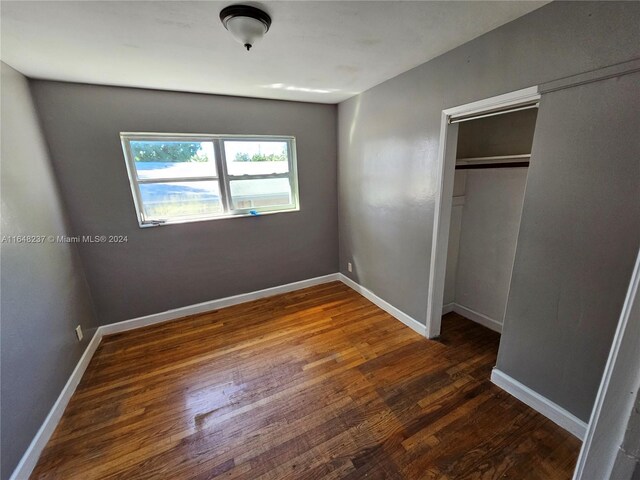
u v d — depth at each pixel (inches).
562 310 61.7
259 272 136.8
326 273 155.6
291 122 129.0
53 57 72.3
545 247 62.8
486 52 68.6
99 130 97.2
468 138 110.2
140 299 114.1
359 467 57.9
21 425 58.8
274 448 62.6
